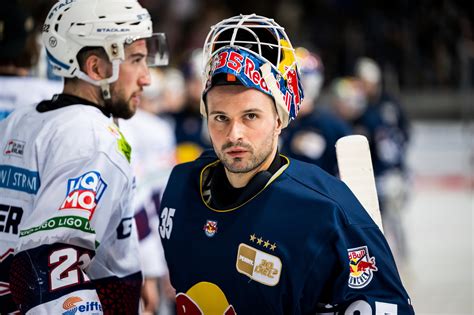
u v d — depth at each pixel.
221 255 2.17
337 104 8.52
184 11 18.59
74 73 2.57
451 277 7.60
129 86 2.62
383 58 17.45
